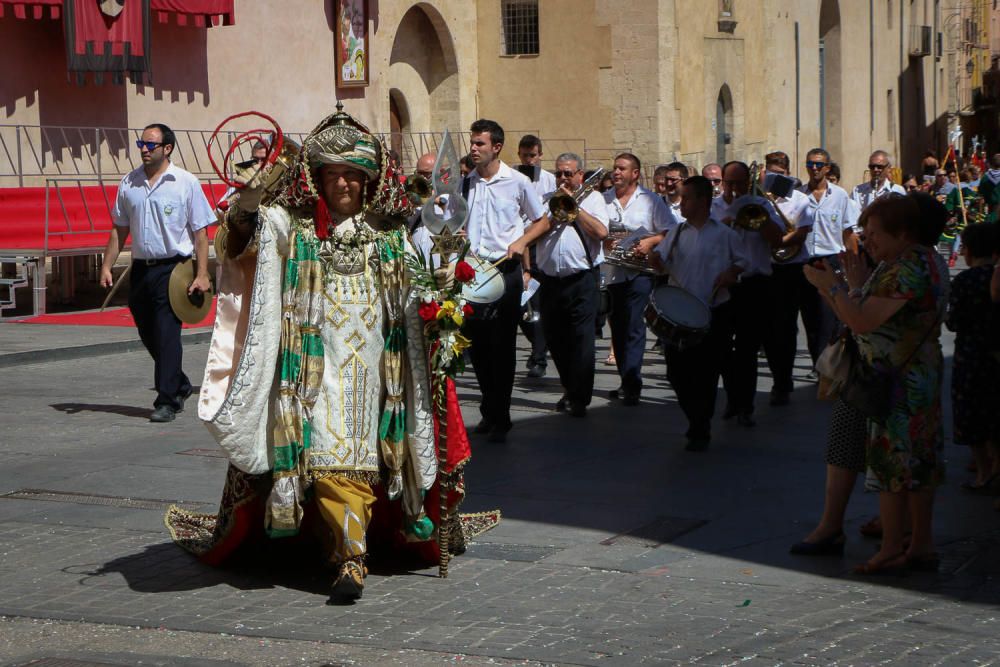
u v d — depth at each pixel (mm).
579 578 6297
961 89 61875
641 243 11242
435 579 6297
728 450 9414
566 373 10797
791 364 11438
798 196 11633
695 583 6211
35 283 17188
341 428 6055
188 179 10367
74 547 6855
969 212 28422
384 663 5184
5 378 12664
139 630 5613
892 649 5277
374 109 27000
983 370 8031
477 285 8688
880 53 47406
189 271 10438
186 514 7156
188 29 22438
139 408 11102
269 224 5961
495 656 5238
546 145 30250
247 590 6148
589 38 29750
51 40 19969
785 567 6492
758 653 5234
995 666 5094
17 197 17672
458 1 29516
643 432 10102
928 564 6422
